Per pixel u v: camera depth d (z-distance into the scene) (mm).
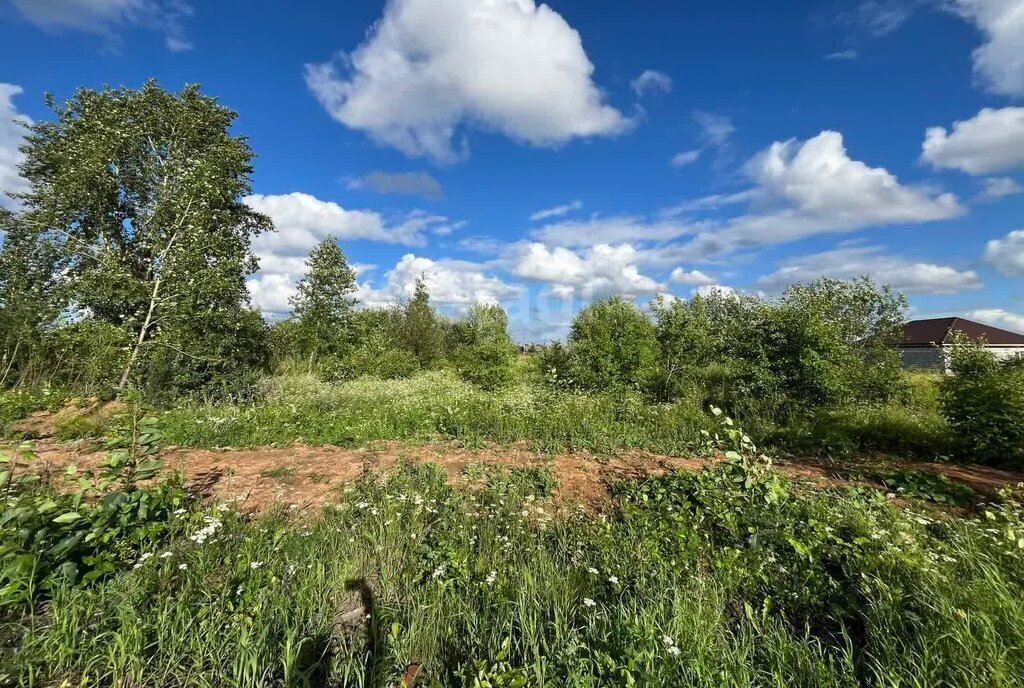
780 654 2697
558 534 4418
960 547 3797
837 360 11656
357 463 6844
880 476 6215
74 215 15852
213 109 18922
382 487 5645
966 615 2730
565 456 7324
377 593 3490
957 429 7625
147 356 12641
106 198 16266
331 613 3180
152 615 2908
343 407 11141
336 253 22625
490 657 2721
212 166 15578
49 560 3104
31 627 2715
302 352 22250
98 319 13945
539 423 9055
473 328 18750
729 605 3379
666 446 7910
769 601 3252
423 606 3135
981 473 6520
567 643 2713
